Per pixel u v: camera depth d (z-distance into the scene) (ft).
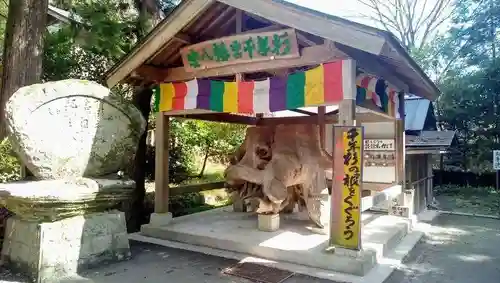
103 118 15.99
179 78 19.92
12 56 18.60
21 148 14.23
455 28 54.80
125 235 16.22
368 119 24.13
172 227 19.94
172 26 17.51
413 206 26.07
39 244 13.32
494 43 50.29
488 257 17.04
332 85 14.66
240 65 17.56
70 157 15.07
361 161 14.16
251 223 20.93
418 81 20.66
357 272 13.99
